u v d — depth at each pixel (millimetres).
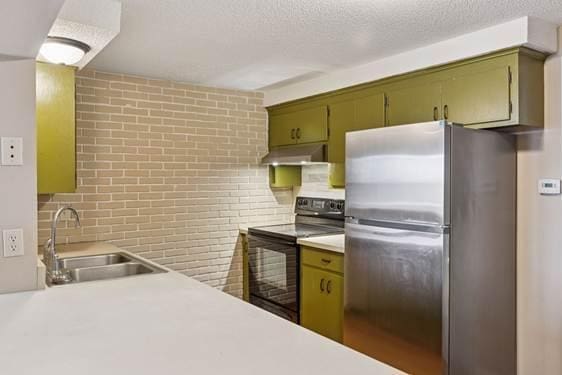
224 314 1536
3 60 1797
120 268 2564
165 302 1688
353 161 2762
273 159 3957
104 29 2047
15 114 1823
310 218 4188
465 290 2340
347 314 2812
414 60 2852
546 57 2492
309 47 2805
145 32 2516
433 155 2283
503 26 2379
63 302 1688
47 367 1104
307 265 3291
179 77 3590
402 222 2445
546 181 2506
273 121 4207
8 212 1817
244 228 4016
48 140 2717
